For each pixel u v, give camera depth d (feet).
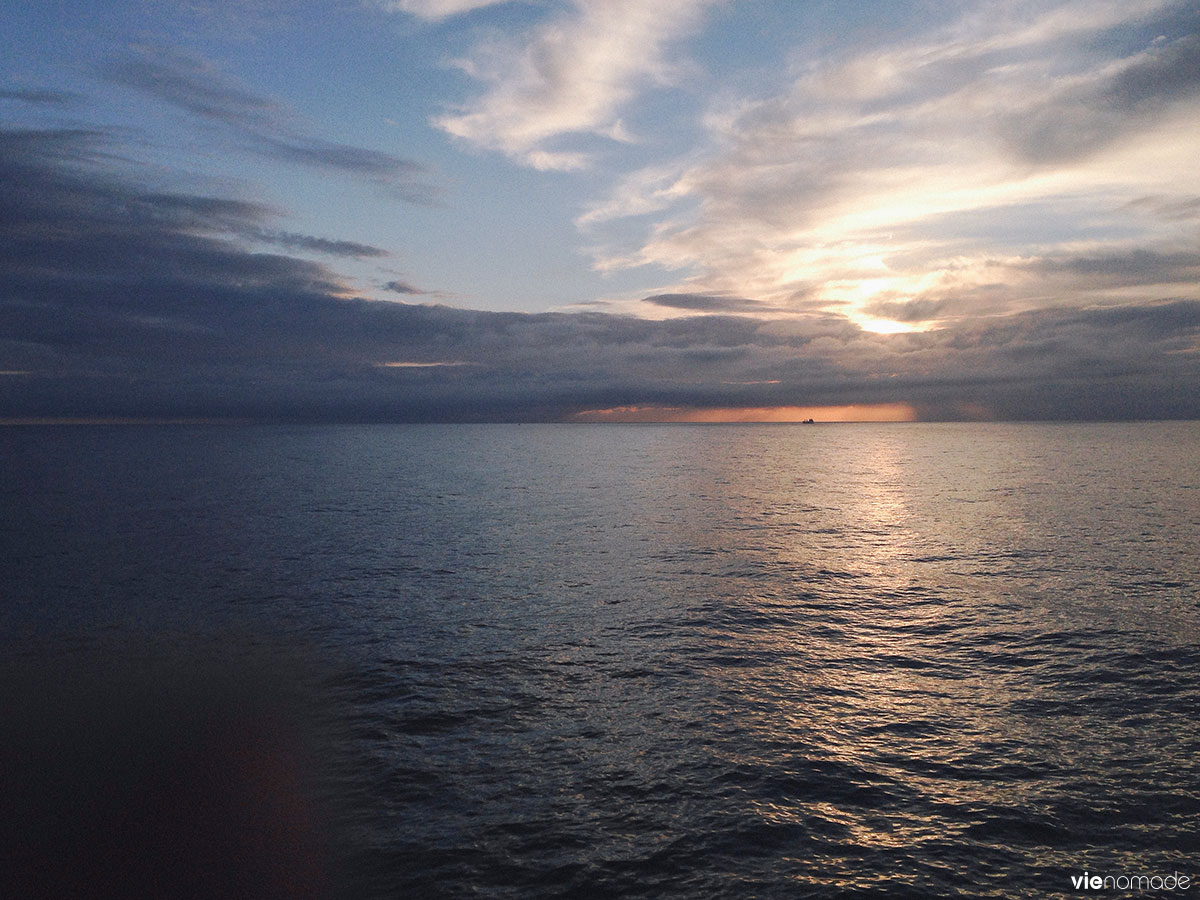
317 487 187.01
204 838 28.53
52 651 52.95
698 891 25.54
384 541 100.58
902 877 26.21
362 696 43.80
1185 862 26.84
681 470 250.78
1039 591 68.39
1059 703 41.81
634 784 32.99
